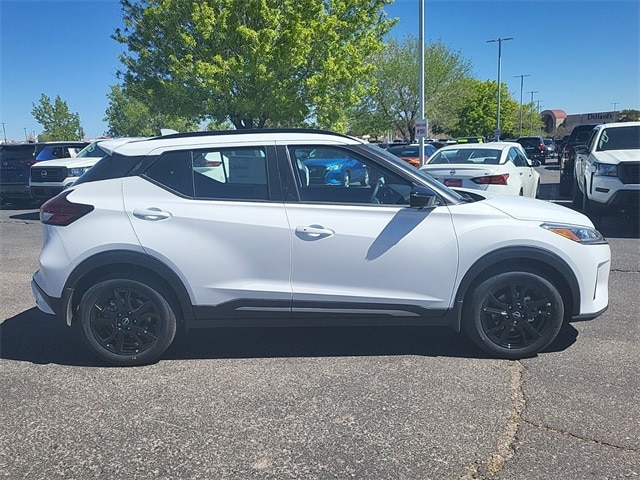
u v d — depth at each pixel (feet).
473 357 15.10
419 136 60.59
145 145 14.89
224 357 15.38
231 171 14.60
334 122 71.00
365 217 14.34
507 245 14.23
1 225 40.83
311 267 14.35
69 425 11.89
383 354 15.40
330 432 11.46
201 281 14.34
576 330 17.07
